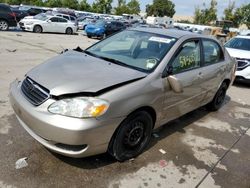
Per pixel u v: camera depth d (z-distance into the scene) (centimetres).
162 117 388
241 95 766
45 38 1691
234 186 339
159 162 364
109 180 316
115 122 305
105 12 6353
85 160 344
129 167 344
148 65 372
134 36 445
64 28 2216
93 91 295
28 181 300
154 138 428
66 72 330
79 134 281
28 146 362
